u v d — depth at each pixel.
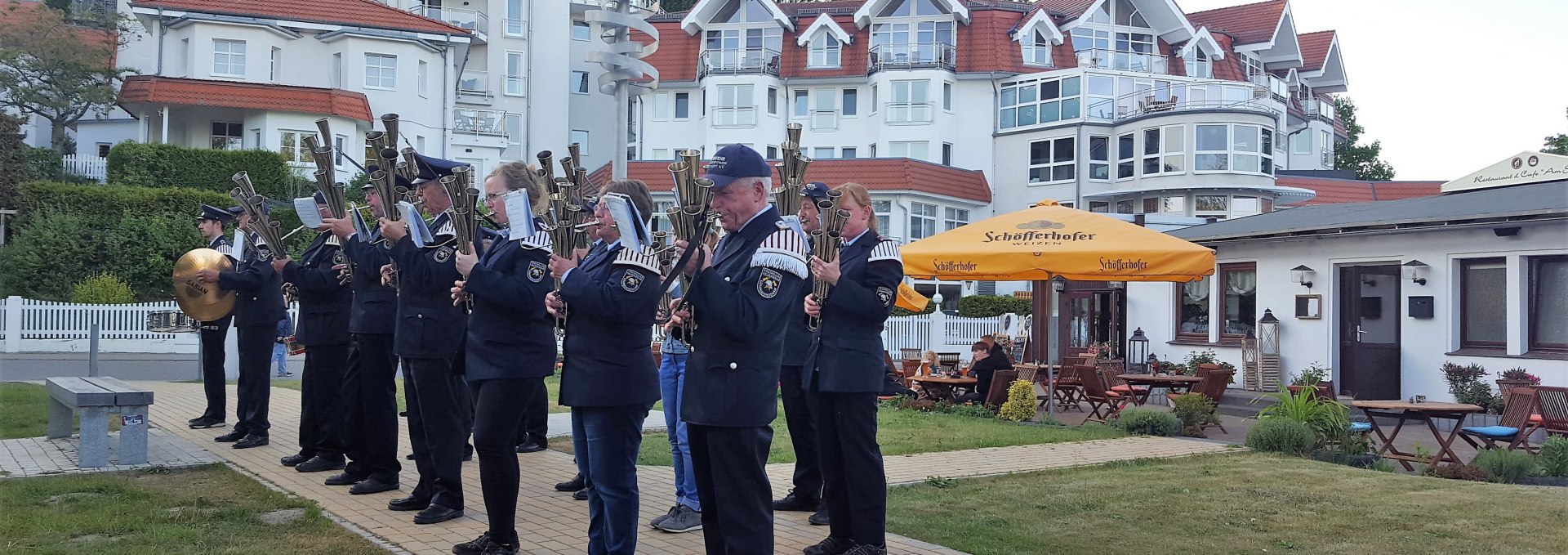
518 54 47.97
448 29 41.41
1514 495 7.77
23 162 24.89
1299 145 55.88
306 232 30.31
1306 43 57.12
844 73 47.22
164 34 38.34
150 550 5.55
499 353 5.31
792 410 6.73
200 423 10.28
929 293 43.00
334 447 8.01
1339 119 64.56
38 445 9.12
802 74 47.38
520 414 5.44
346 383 7.39
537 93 48.41
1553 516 6.95
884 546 5.50
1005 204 46.34
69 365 20.27
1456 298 14.98
